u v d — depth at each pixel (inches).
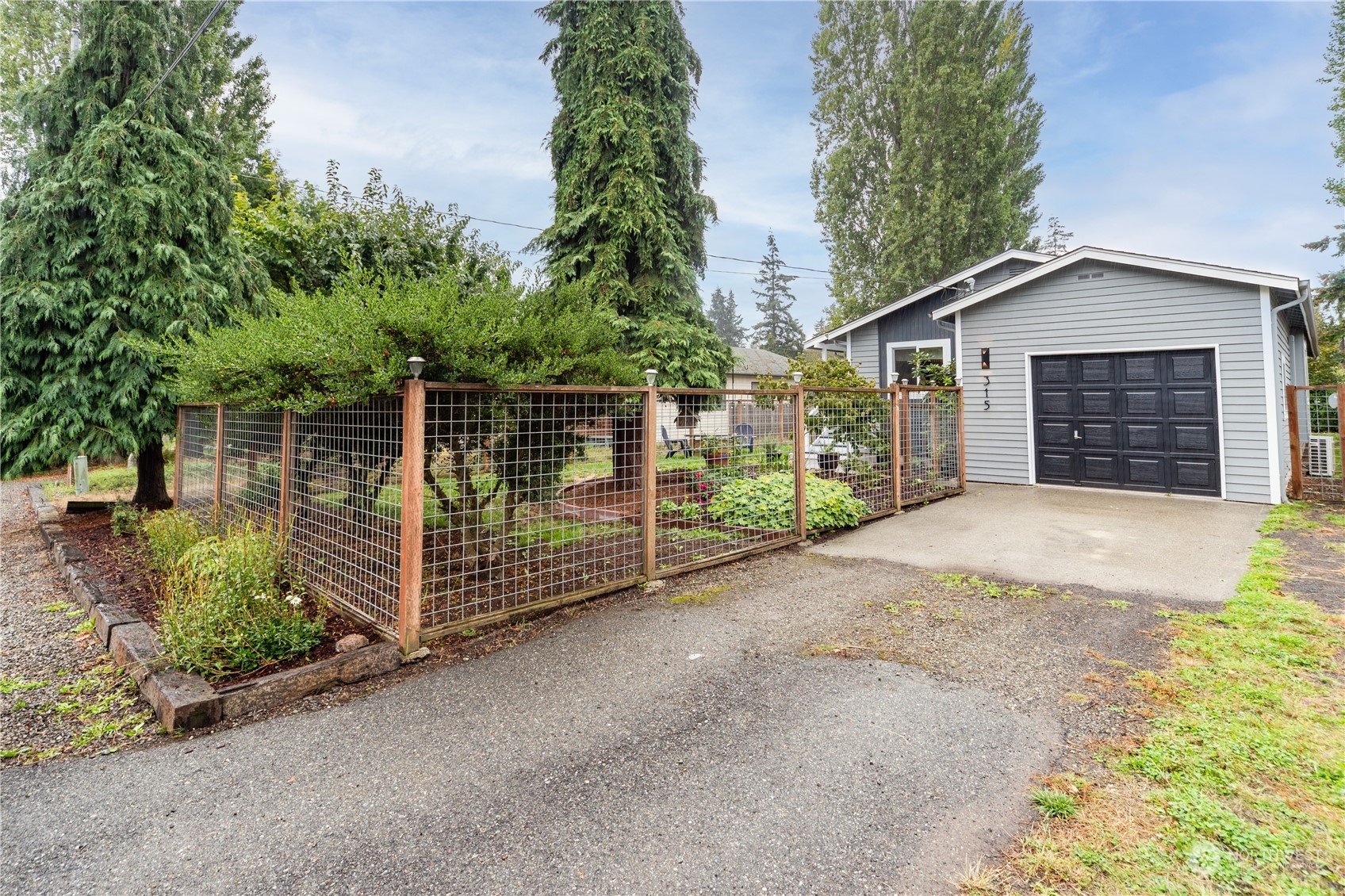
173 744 104.7
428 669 133.9
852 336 553.3
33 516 331.6
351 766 97.0
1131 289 356.2
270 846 78.5
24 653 145.2
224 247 313.9
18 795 90.3
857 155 960.3
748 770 93.9
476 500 174.7
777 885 70.4
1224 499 328.5
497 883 71.5
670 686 123.7
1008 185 908.0
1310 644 134.1
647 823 81.9
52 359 268.4
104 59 285.7
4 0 581.6
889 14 935.0
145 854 77.2
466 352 155.4
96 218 275.3
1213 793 84.9
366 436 161.2
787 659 136.2
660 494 253.6
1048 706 111.3
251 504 220.1
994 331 409.1
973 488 389.1
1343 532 247.8
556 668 133.0
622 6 440.1
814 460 318.0
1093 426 372.5
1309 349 566.3
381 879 72.6
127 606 168.7
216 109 698.2
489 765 96.7
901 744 100.3
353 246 309.9
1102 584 185.3
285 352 148.1
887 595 180.5
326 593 169.0
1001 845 76.0
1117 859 73.1
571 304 218.7
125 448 285.3
